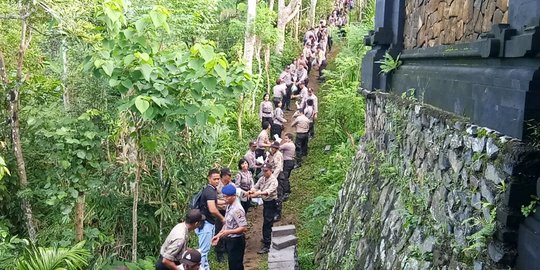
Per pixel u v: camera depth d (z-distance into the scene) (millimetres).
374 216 4887
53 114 5645
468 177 2936
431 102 3938
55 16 4898
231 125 12359
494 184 2590
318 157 11266
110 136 5945
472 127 2934
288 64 19016
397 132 4695
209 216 6117
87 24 5082
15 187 5906
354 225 5605
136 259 6133
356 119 10828
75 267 4410
